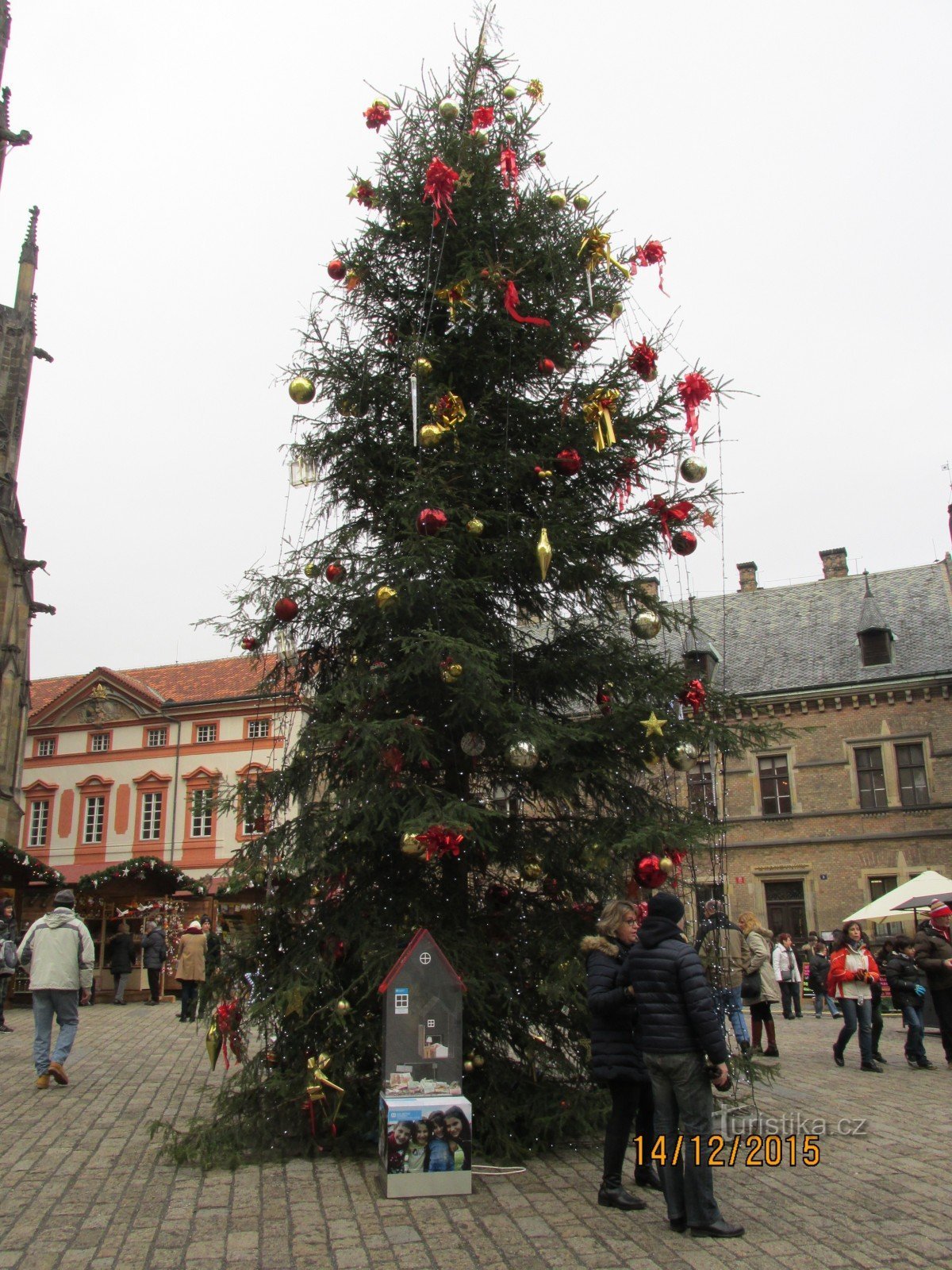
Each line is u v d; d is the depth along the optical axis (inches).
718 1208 221.8
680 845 271.6
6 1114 332.2
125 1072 426.6
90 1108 342.3
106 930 902.4
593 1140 283.1
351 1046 277.9
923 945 468.1
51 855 1787.6
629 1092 228.7
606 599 320.2
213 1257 192.9
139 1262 190.1
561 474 310.5
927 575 1411.2
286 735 324.5
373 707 294.0
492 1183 246.4
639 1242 201.6
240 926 304.0
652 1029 213.5
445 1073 247.0
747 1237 204.4
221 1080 404.8
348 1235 206.1
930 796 1227.2
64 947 388.2
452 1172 236.1
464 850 297.3
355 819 283.7
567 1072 285.4
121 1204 227.8
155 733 1795.0
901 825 1230.9
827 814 1263.5
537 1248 198.4
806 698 1294.3
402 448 316.5
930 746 1238.3
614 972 233.3
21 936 842.8
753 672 1369.3
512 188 330.6
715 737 299.3
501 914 303.3
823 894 1245.1
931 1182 247.0
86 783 1800.0
